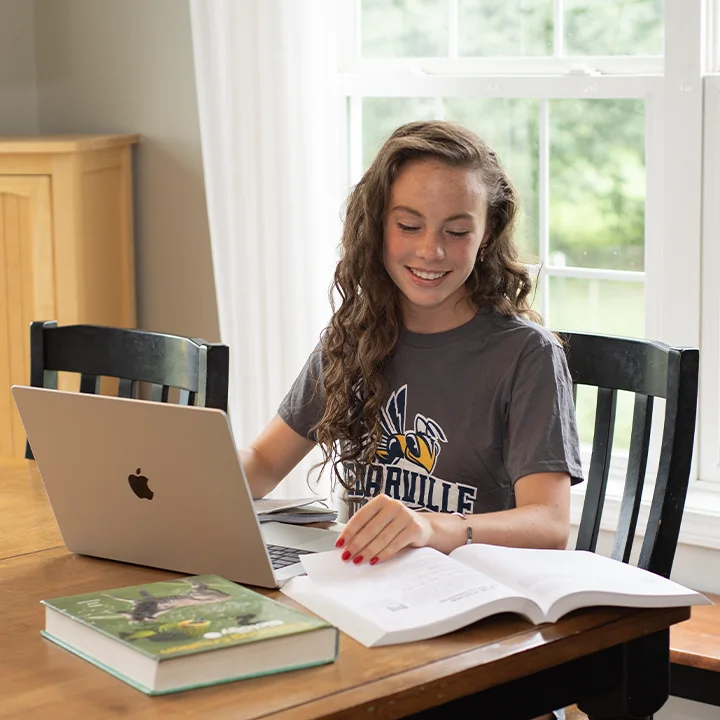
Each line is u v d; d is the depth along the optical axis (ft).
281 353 10.33
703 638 8.12
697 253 9.04
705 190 8.98
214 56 10.39
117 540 5.41
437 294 6.08
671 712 8.84
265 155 10.17
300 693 4.00
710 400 9.22
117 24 11.78
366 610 4.56
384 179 6.15
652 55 9.29
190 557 5.22
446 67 10.19
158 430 4.92
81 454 5.24
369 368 6.37
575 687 4.67
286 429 6.89
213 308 11.64
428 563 4.91
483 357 6.24
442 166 6.02
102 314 11.38
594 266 9.76
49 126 12.39
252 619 4.27
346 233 6.48
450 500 6.27
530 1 9.72
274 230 10.21
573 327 9.93
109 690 4.04
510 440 6.08
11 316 11.16
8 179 10.93
